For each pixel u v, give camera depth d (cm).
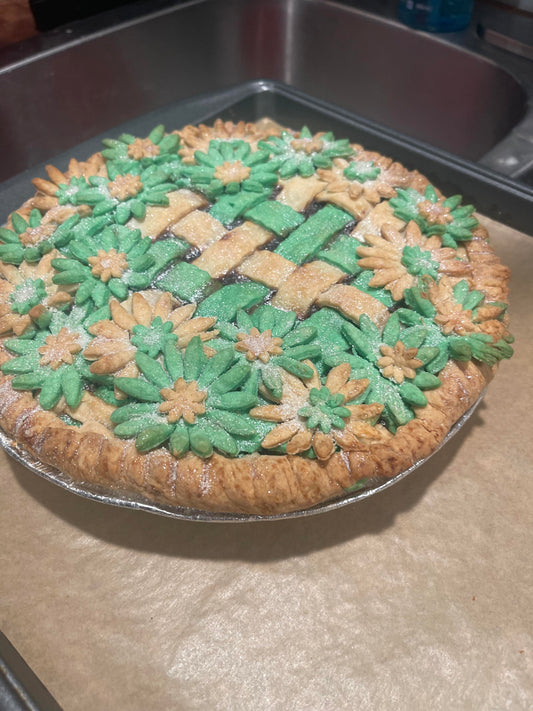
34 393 26
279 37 49
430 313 27
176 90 48
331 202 32
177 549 27
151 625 25
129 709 23
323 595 26
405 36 44
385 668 24
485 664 24
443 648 24
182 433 23
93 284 28
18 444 26
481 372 27
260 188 32
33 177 37
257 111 43
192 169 33
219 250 30
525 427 31
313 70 50
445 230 31
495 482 29
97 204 31
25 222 31
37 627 25
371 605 25
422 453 24
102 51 43
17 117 42
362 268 29
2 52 41
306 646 24
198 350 25
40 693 21
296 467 23
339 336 27
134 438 24
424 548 27
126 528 28
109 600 26
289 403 24
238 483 23
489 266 30
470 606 25
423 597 26
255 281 29
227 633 25
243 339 26
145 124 40
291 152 34
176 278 29
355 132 39
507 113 42
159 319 27
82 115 44
